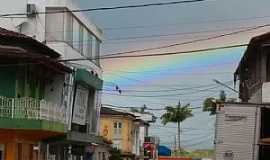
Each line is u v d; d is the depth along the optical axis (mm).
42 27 37031
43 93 34531
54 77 35156
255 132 30047
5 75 29625
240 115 30188
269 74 34719
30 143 31703
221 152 30172
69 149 39406
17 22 37375
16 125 28375
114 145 68062
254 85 36156
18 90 29828
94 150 46906
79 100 38531
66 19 37000
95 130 42906
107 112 68125
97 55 43938
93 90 42000
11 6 37719
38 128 28656
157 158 77750
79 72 37219
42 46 32031
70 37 37531
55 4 37062
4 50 28484
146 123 82250
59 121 32281
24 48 31234
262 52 34750
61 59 34250
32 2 37438
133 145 73062
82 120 39594
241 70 43250
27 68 30688
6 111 28422
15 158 29219
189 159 74250
